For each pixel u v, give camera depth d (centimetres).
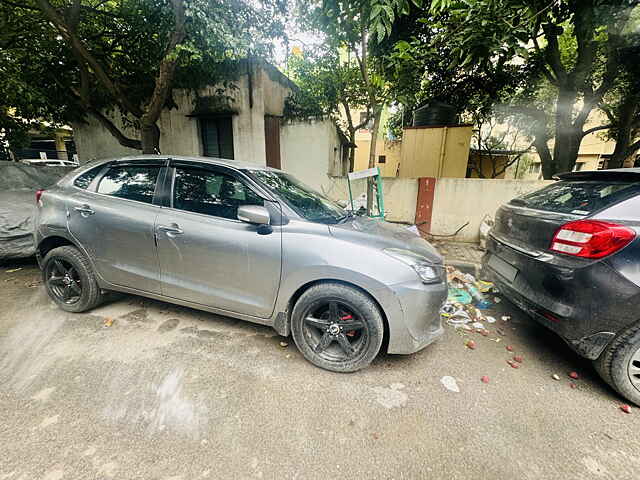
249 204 228
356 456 152
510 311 321
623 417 182
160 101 510
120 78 666
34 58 558
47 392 184
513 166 1573
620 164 744
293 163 746
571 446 161
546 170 933
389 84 521
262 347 240
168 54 435
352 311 208
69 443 151
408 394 197
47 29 536
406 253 212
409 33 613
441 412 183
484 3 306
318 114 709
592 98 702
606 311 183
